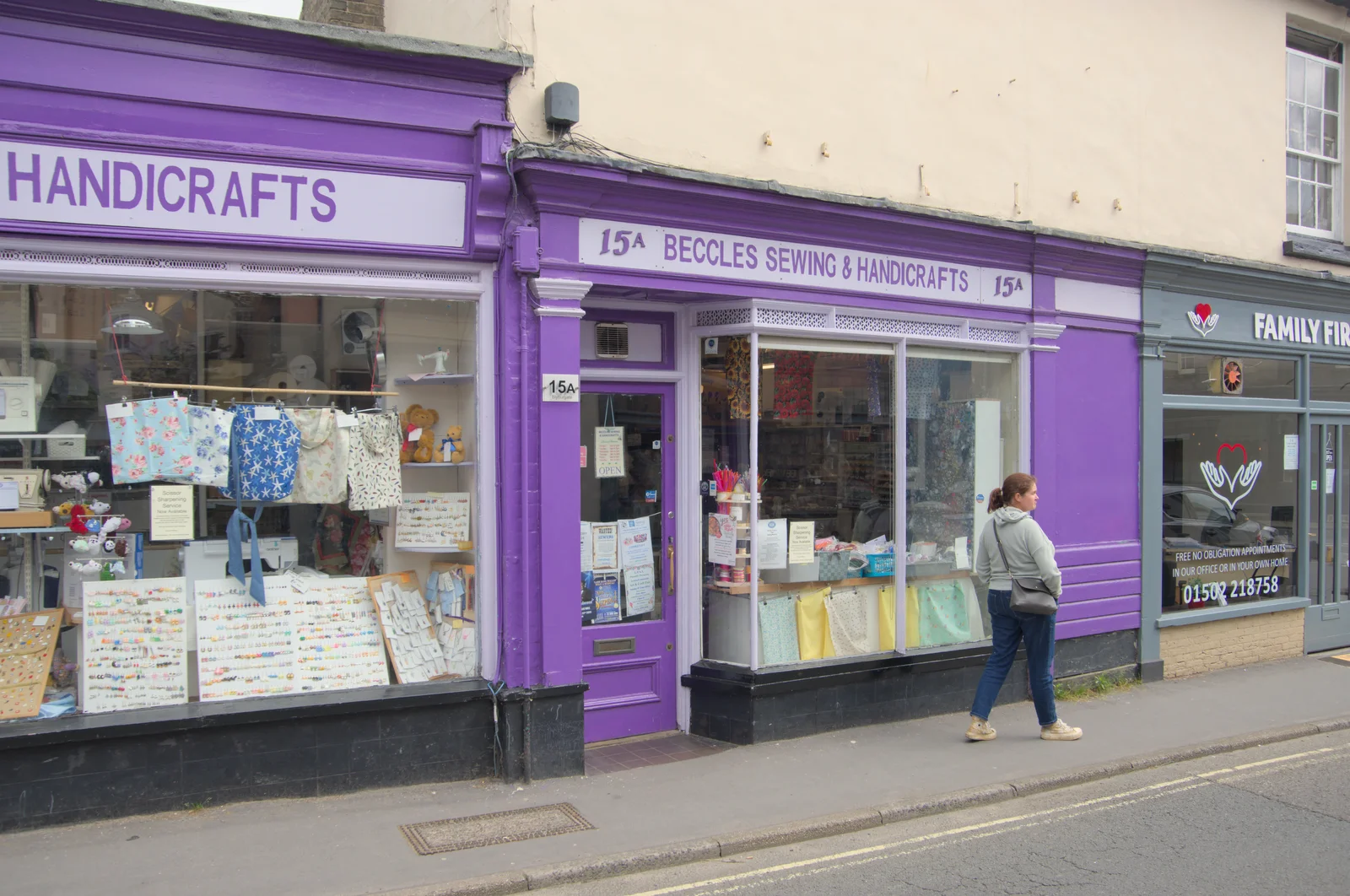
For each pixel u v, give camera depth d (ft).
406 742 19.54
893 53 25.94
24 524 17.97
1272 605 33.83
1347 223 37.37
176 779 17.76
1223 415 33.14
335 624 19.84
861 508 25.72
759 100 23.68
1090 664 29.35
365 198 19.17
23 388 17.94
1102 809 19.67
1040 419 28.30
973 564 27.76
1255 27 33.88
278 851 16.33
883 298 25.27
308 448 19.79
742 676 23.40
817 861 16.97
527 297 20.34
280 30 18.02
